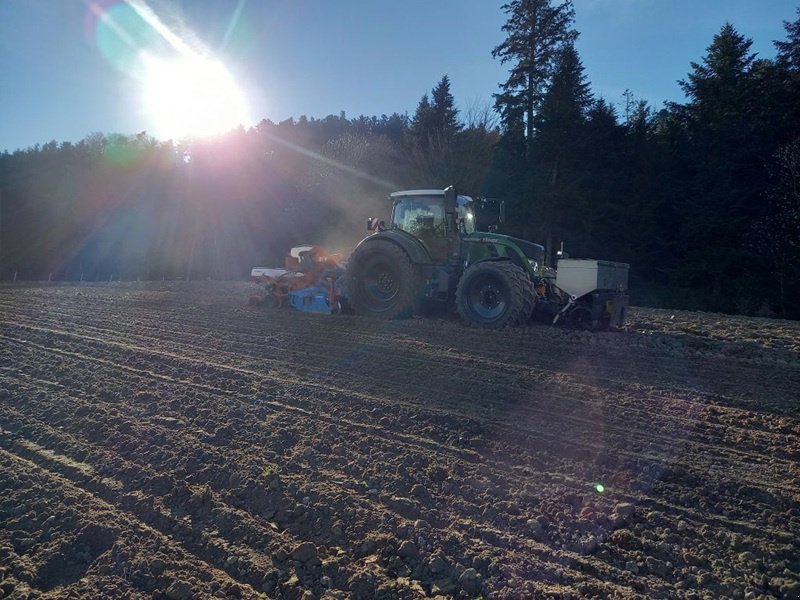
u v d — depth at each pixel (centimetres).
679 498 377
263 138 3484
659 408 544
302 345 793
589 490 387
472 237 974
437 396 571
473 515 361
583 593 289
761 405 557
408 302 963
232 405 550
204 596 295
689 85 2941
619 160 2823
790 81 2598
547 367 681
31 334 904
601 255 2694
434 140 3123
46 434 495
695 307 2322
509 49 2886
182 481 403
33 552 336
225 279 3158
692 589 294
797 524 346
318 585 303
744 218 2400
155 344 815
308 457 438
